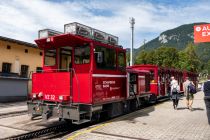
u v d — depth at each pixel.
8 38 23.34
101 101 10.81
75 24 10.26
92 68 10.30
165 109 15.34
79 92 10.42
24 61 26.23
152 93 19.83
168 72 24.58
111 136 8.59
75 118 9.54
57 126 11.06
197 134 8.83
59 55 11.20
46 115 10.27
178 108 15.88
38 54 28.27
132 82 14.63
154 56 64.19
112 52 11.97
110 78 11.65
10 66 24.75
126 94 13.13
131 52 26.23
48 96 10.66
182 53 66.44
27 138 9.35
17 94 23.75
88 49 10.47
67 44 10.91
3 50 23.72
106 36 11.80
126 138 8.32
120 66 12.67
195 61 66.12
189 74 34.78
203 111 14.54
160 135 8.69
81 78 10.48
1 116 14.19
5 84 22.48
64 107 9.89
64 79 10.30
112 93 11.78
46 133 10.23
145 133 8.97
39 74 11.05
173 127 9.99
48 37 10.74
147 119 11.80
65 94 10.22
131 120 11.55
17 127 11.08
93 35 10.97
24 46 26.22
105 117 12.02
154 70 20.98
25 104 21.16
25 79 24.47
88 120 10.01
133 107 14.95
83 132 9.20
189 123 10.83
